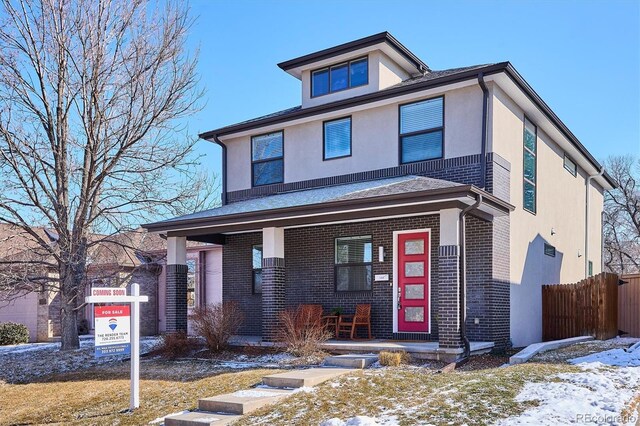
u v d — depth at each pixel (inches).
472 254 526.0
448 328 453.1
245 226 587.5
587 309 588.4
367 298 587.5
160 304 969.5
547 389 295.1
